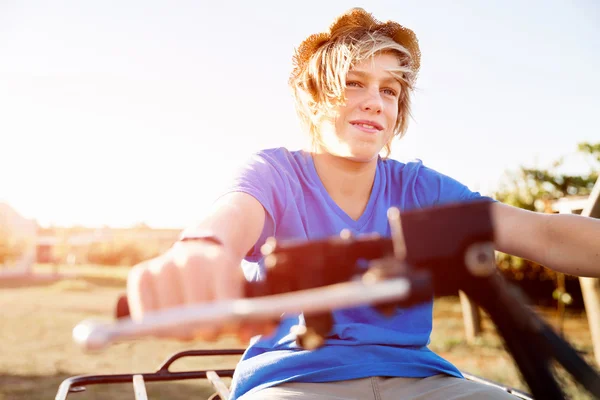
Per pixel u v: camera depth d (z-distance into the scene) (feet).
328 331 1.81
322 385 4.39
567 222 4.14
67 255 153.48
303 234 4.75
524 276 39.50
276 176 4.81
